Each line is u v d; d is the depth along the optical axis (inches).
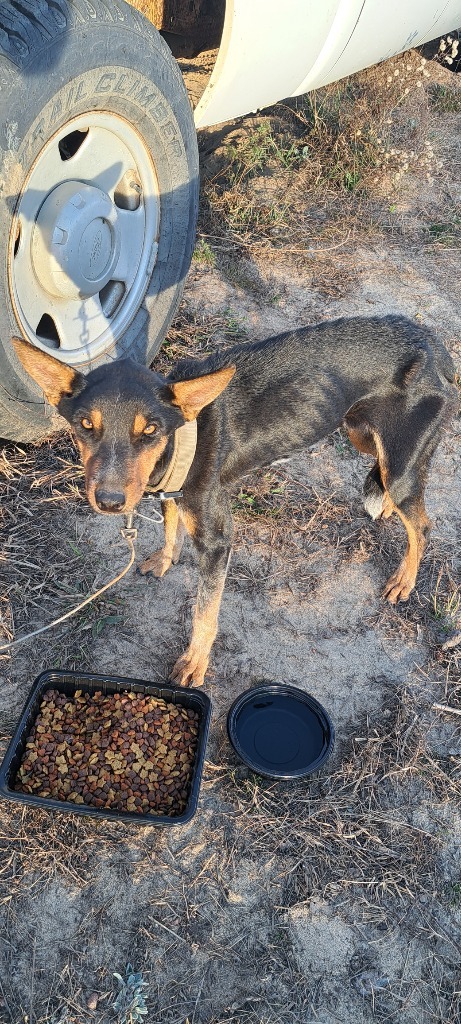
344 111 101.0
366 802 45.7
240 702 48.1
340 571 58.4
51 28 47.1
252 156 93.5
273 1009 37.8
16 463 61.2
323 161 97.4
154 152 60.2
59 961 38.3
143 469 39.8
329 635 54.4
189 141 62.9
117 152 58.2
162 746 44.9
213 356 49.8
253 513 61.0
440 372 53.0
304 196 93.7
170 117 59.4
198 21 74.5
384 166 98.1
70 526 57.9
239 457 49.5
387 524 62.0
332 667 52.5
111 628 52.6
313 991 38.6
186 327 74.6
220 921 40.3
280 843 43.3
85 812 41.0
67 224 53.6
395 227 92.6
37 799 41.0
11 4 46.4
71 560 55.8
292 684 51.3
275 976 38.9
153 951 39.0
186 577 56.5
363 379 51.6
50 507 58.7
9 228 49.8
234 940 39.8
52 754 43.9
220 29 76.3
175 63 58.8
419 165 102.3
